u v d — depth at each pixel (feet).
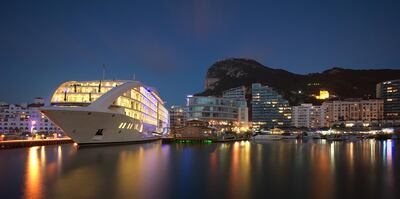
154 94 409.49
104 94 252.01
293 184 119.85
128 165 164.45
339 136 576.20
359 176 136.87
